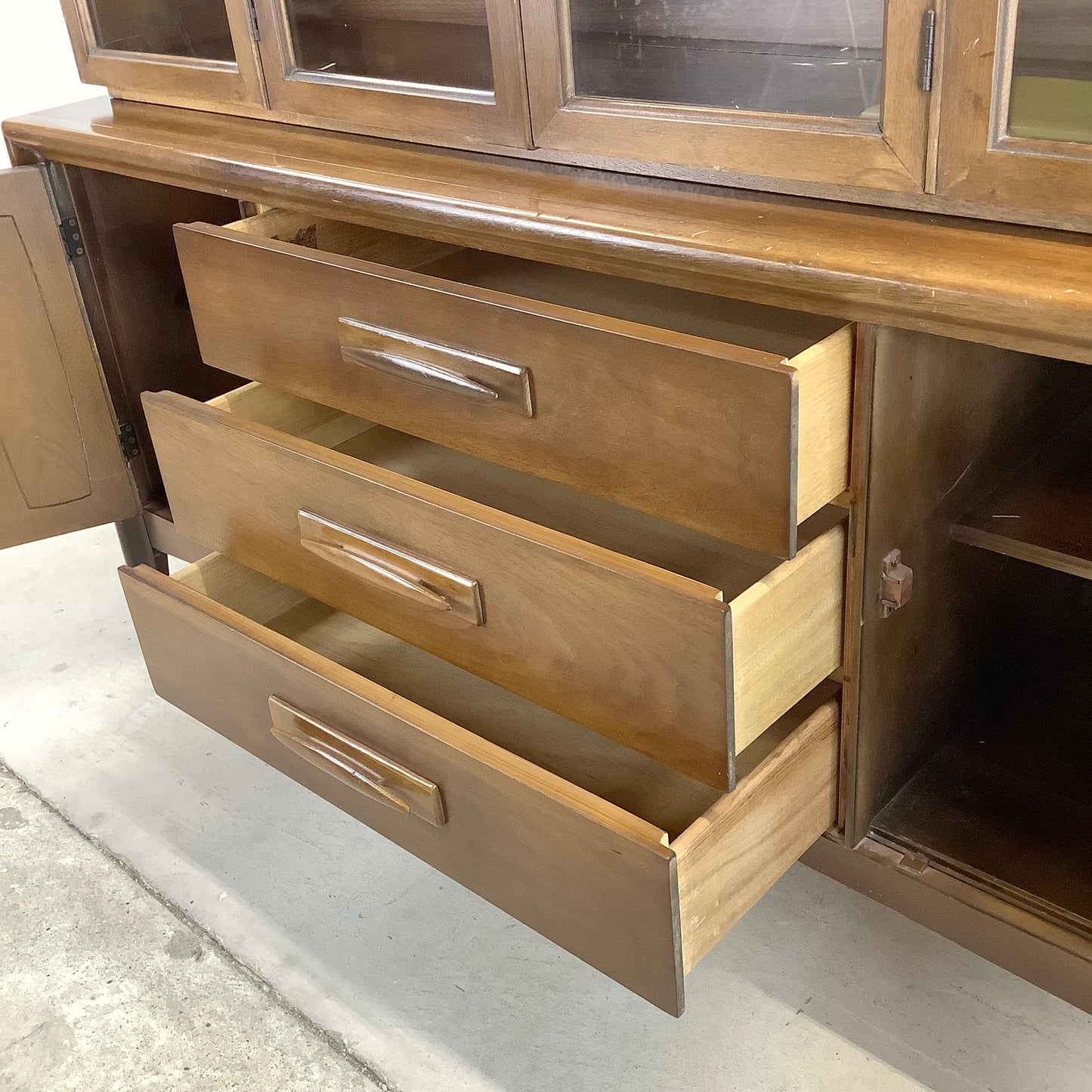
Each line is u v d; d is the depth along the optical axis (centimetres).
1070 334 72
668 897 80
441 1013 112
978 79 79
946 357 90
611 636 87
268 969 118
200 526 123
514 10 99
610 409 88
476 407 99
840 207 89
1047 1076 102
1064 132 77
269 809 138
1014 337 75
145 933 123
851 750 100
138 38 137
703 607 79
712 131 93
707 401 81
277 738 111
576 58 99
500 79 104
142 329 155
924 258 79
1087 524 98
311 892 127
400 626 106
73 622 173
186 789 141
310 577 113
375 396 108
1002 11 75
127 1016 114
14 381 147
